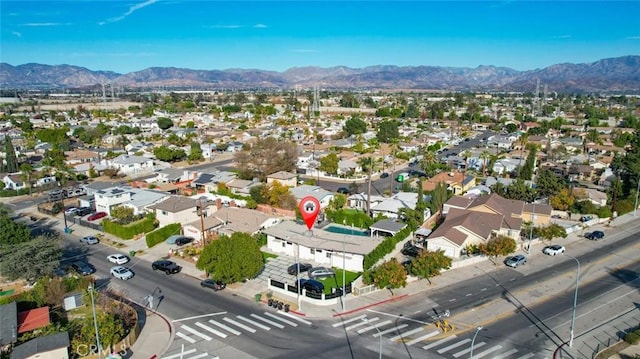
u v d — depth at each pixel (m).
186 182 105.38
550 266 59.62
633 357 39.00
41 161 125.75
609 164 121.50
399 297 50.38
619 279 55.53
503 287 52.94
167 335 42.78
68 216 82.50
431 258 52.94
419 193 79.44
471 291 51.91
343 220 76.94
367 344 40.84
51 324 42.41
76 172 112.50
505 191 92.62
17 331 40.69
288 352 39.69
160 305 49.00
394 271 50.16
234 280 52.81
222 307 48.47
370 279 53.06
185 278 56.38
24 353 36.31
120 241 70.31
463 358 38.56
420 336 42.09
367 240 63.06
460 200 80.75
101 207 83.31
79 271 57.28
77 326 42.94
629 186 95.06
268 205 86.06
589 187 104.38
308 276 55.94
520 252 64.81
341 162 123.12
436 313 46.59
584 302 49.34
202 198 85.56
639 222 80.12
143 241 69.88
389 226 70.25
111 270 57.16
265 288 53.00
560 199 83.12
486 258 61.88
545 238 67.06
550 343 41.16
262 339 41.88
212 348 40.47
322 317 46.00
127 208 77.25
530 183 102.94
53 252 56.75
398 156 141.00
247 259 52.47
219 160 140.38
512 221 70.56
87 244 68.88
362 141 169.00
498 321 45.03
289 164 108.75
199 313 47.12
